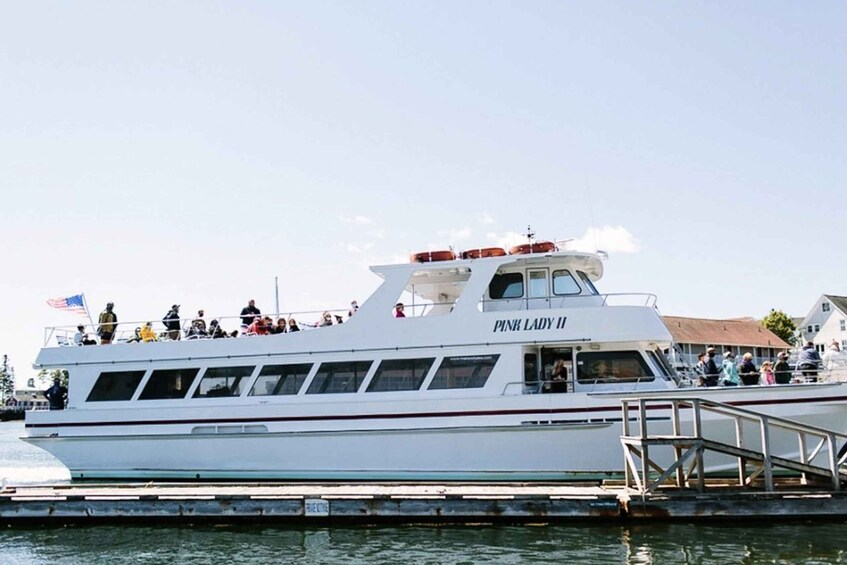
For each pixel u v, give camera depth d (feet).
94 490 56.59
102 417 69.26
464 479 61.62
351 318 66.18
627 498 50.65
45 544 49.06
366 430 63.52
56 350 71.82
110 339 74.64
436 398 62.75
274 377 66.85
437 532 49.75
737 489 52.49
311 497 52.70
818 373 62.44
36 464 106.22
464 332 63.67
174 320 71.97
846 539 46.16
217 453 66.54
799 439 57.77
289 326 70.18
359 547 46.88
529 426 60.59
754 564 41.86
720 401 59.21
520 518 51.06
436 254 66.54
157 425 68.08
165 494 53.83
